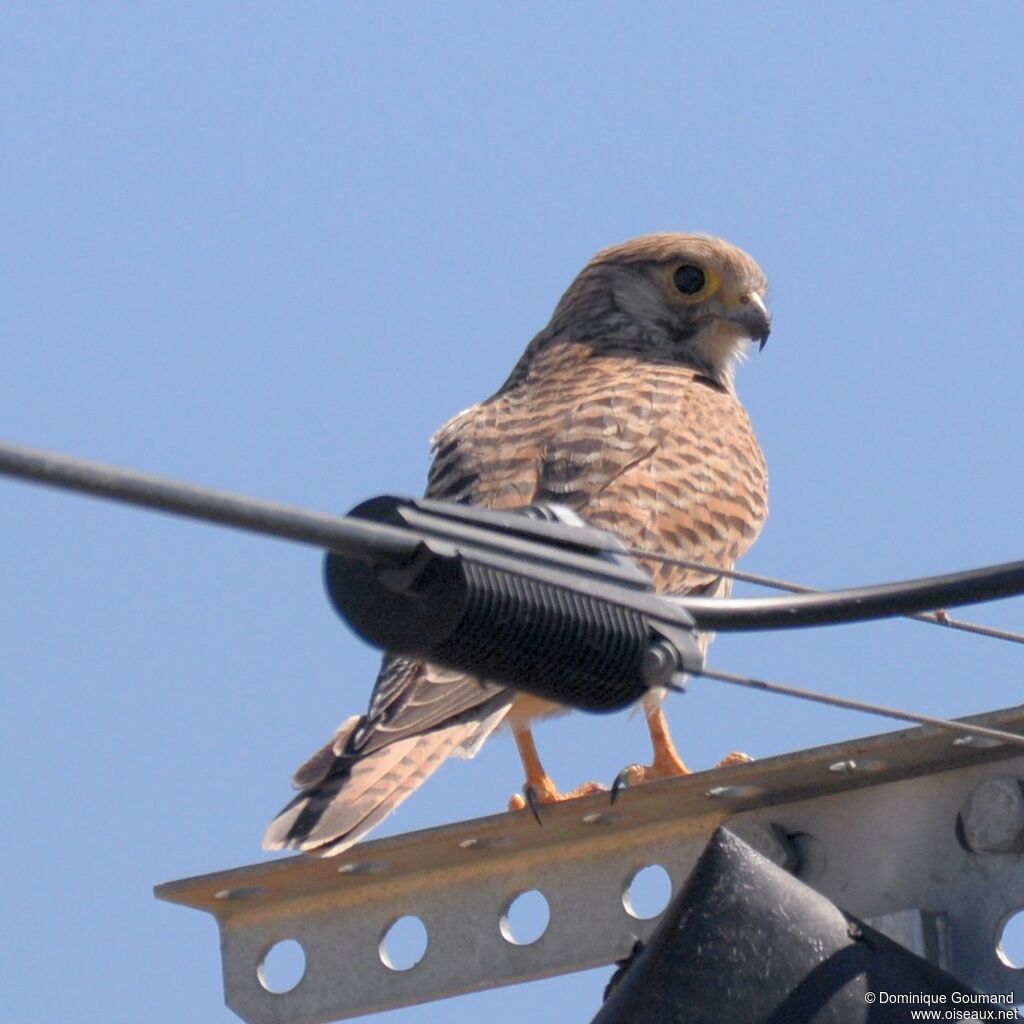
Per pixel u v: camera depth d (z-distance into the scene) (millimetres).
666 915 8742
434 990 10906
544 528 7992
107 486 6598
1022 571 8922
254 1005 11297
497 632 7762
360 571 7605
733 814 10320
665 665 8055
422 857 10852
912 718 8977
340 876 11055
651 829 10562
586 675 8016
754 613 8695
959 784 9719
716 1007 8406
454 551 7633
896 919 9664
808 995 8398
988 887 9562
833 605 8805
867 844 9914
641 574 8180
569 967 10609
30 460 6445
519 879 10828
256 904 11383
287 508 7125
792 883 8703
